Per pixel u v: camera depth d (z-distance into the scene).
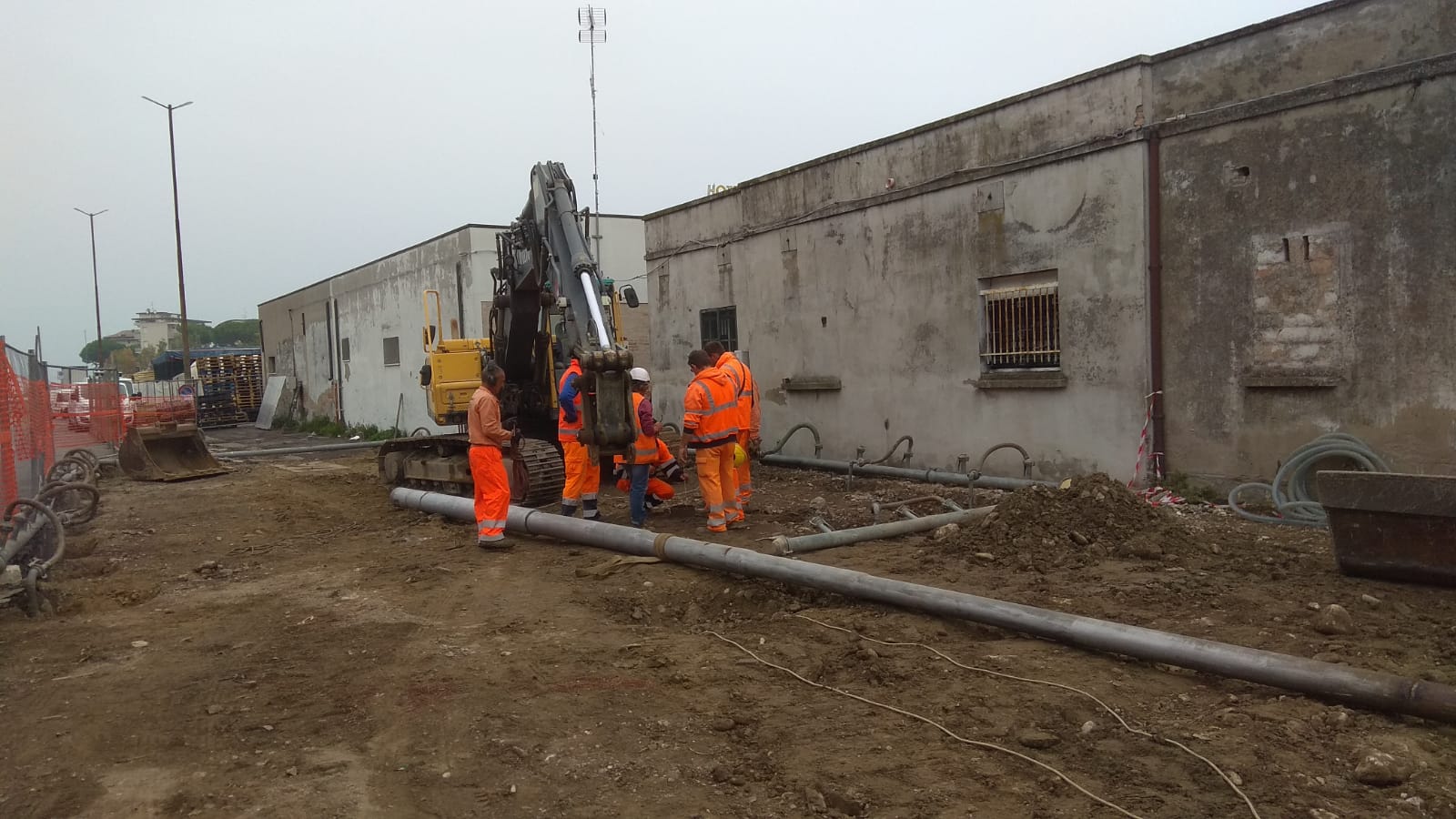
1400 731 4.02
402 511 11.88
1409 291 7.88
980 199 11.35
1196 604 5.85
